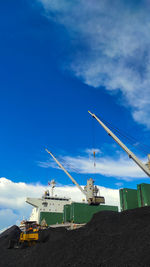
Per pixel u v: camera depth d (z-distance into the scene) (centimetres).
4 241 3466
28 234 2756
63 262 1691
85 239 2034
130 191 4922
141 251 1385
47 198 7988
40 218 6744
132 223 2233
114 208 6378
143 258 1271
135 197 4900
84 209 5950
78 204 5950
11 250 2731
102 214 3061
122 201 4906
